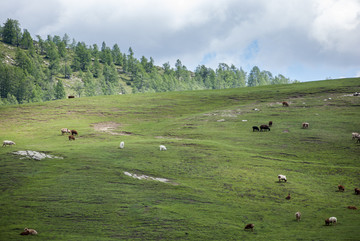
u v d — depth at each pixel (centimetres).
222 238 2395
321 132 6525
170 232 2450
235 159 4962
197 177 4050
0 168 3750
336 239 2336
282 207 3197
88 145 5472
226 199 3328
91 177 3600
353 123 6969
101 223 2541
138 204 2947
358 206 3281
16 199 2886
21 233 2255
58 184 3309
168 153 5112
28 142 6084
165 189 3456
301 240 2347
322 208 3203
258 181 4006
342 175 4338
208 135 6725
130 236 2353
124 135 7019
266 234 2494
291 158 5166
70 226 2456
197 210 2936
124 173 3878
